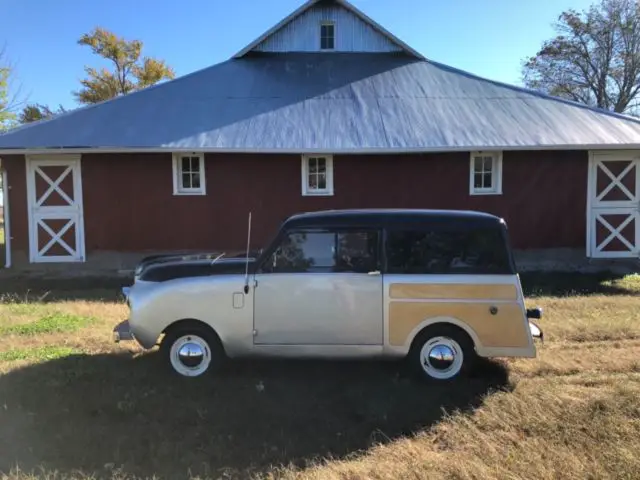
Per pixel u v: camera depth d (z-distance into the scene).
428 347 4.77
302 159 11.79
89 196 11.66
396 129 11.86
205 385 4.68
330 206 11.89
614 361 5.28
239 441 3.73
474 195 11.88
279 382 4.82
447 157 11.84
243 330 4.77
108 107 12.76
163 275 4.96
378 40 16.55
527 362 5.25
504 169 11.81
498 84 14.46
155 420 4.06
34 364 5.31
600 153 11.86
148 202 11.73
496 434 3.82
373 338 4.71
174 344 4.89
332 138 11.50
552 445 3.65
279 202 11.86
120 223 11.73
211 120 12.14
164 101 13.08
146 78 41.50
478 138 11.49
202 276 4.86
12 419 4.07
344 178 11.88
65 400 4.40
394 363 5.33
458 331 4.76
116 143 11.09
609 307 7.77
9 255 11.71
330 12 16.47
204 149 11.02
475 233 4.75
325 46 16.59
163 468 3.37
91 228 11.71
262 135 11.55
